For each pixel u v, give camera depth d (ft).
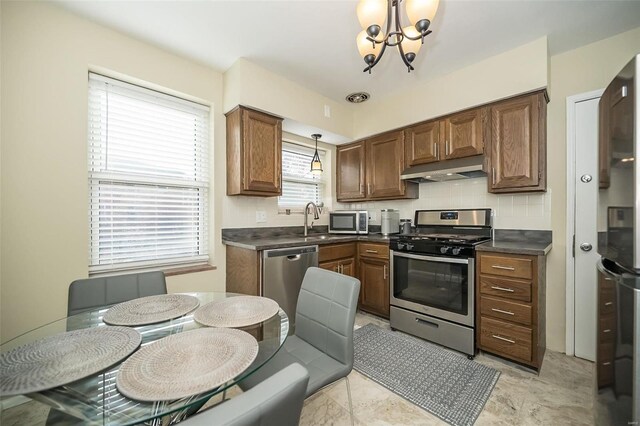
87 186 5.89
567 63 6.95
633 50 6.20
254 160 7.90
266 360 2.69
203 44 6.83
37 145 5.29
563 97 7.00
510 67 7.02
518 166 7.04
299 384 1.69
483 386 5.54
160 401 2.06
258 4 5.49
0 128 4.91
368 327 8.57
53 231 5.45
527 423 4.57
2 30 4.94
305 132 10.01
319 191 11.91
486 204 8.47
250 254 7.18
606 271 3.89
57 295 5.48
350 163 11.32
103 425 1.97
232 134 7.98
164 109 7.43
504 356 6.30
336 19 5.93
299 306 4.87
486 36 6.46
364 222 10.37
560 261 7.06
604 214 4.32
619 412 3.41
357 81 8.68
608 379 3.70
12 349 2.77
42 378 2.29
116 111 6.66
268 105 8.04
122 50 6.39
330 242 8.77
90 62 5.95
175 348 2.77
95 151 6.34
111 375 2.38
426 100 8.73
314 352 4.36
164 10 5.65
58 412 2.78
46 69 5.40
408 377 5.87
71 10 5.64
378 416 4.78
